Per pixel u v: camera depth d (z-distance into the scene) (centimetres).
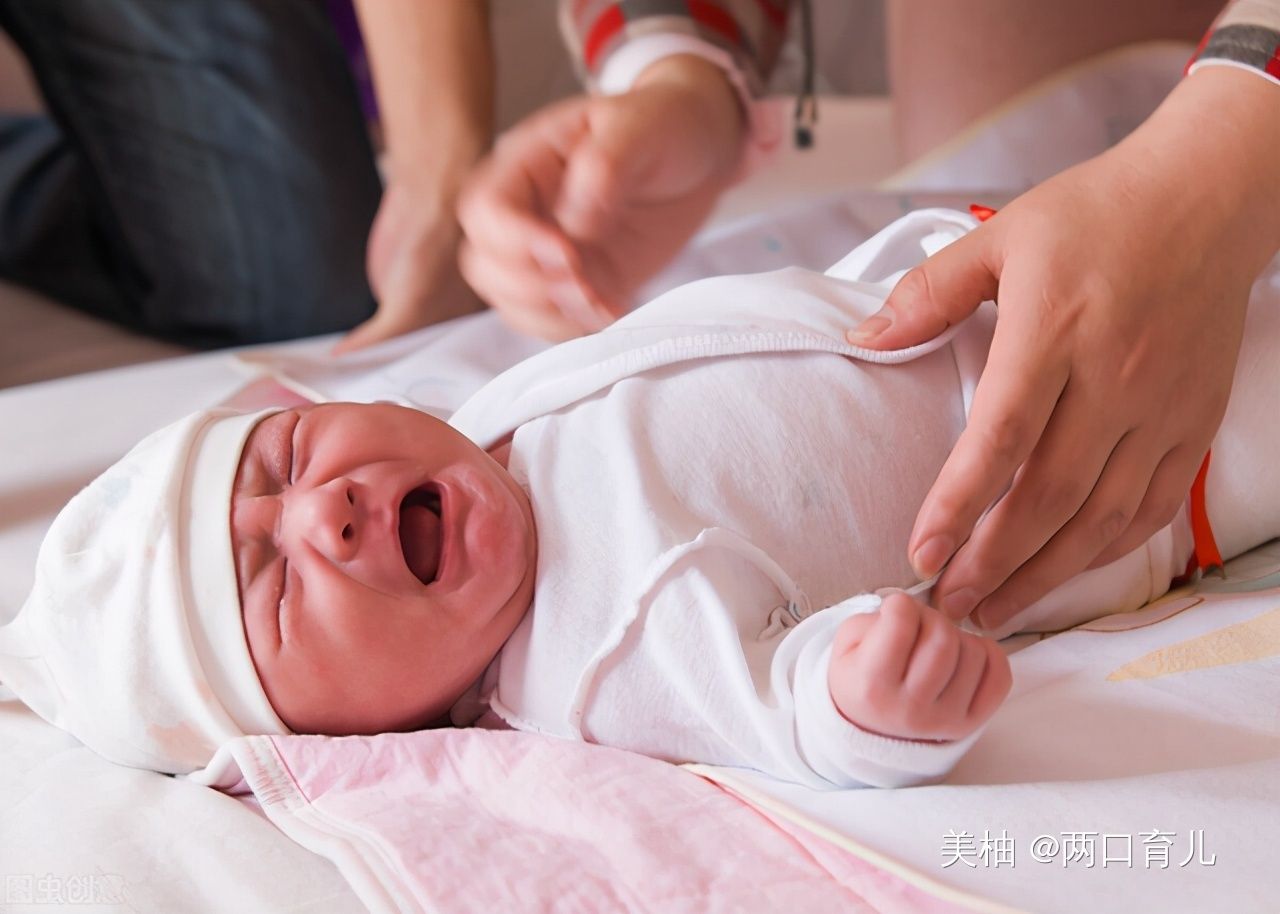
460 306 148
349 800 71
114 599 77
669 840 64
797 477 81
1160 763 67
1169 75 142
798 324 89
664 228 115
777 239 143
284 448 81
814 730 67
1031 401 71
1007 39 151
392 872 63
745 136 135
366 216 177
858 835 62
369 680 76
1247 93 80
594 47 137
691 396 84
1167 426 75
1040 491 73
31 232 188
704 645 74
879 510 82
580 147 101
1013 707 74
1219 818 59
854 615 67
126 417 130
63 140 192
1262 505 90
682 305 96
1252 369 89
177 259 175
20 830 72
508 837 66
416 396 123
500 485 81
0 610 99
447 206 139
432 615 76
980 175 150
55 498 115
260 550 77
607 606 77
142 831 71
